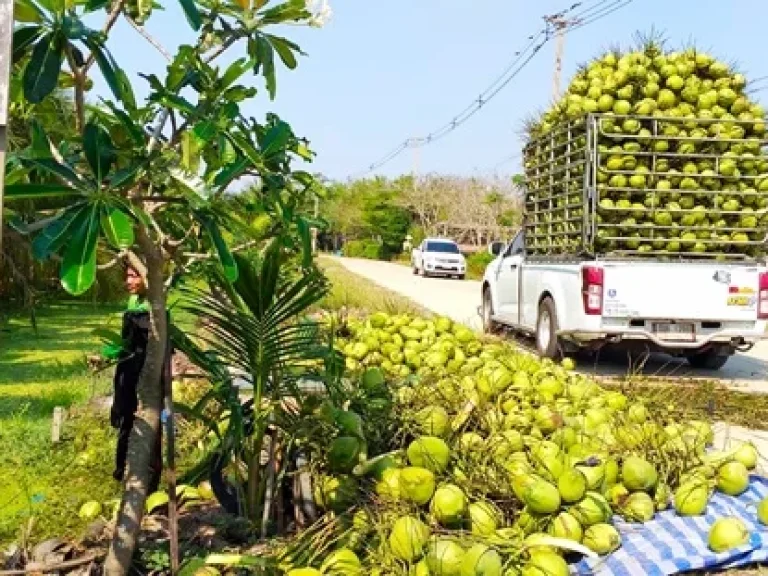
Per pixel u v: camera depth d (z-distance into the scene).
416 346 5.33
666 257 8.30
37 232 2.28
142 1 2.39
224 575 2.99
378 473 3.22
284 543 3.12
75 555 3.19
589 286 7.93
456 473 3.28
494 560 2.71
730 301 8.03
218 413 3.54
